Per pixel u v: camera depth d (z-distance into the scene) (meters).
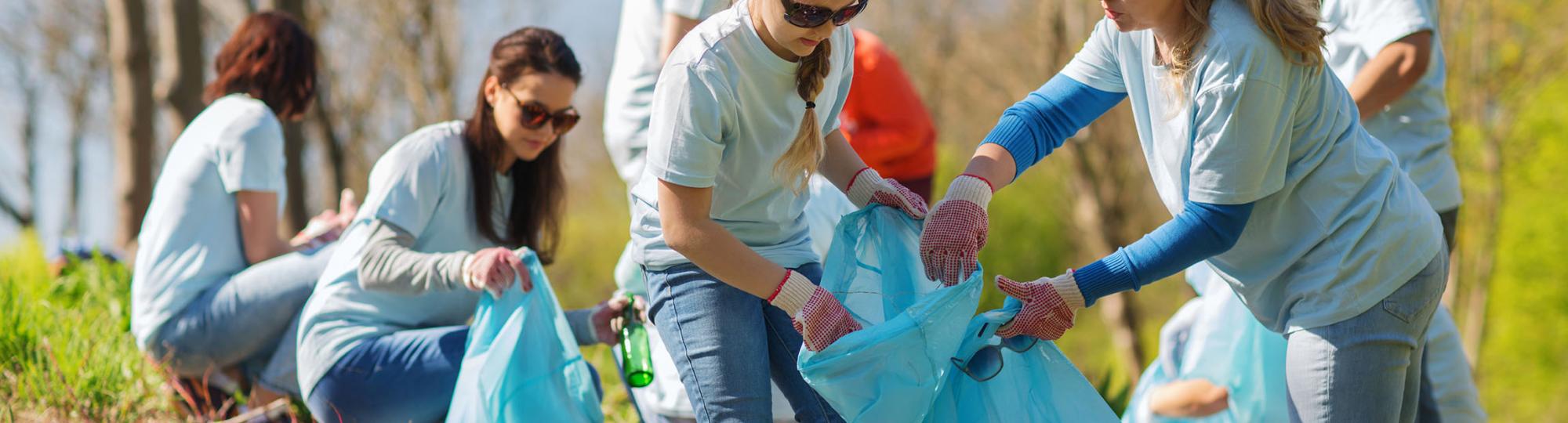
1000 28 15.92
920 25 16.75
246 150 3.64
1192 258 2.46
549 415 2.94
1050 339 2.56
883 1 16.83
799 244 2.67
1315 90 2.38
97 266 5.14
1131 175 15.76
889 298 2.57
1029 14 15.05
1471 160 16.84
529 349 2.92
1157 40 2.48
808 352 2.39
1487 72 15.56
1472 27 15.38
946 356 2.45
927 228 2.53
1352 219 2.46
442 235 3.20
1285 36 2.26
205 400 3.68
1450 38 15.42
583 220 19.78
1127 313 14.85
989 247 15.99
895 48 16.98
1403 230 2.48
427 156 3.12
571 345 2.97
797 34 2.23
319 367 3.15
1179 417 3.60
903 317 2.40
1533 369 20.61
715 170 2.32
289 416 3.61
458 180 3.17
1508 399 20.89
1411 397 2.70
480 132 3.19
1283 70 2.29
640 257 2.64
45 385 3.66
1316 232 2.49
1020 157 2.66
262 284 3.49
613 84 3.92
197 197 3.62
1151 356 17.47
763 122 2.38
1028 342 2.56
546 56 3.15
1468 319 17.52
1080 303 2.51
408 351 3.12
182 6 7.86
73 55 18.56
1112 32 2.69
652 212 2.60
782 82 2.34
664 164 2.29
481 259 2.92
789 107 2.38
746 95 2.32
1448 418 3.62
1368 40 3.56
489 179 3.21
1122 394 4.86
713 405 2.52
